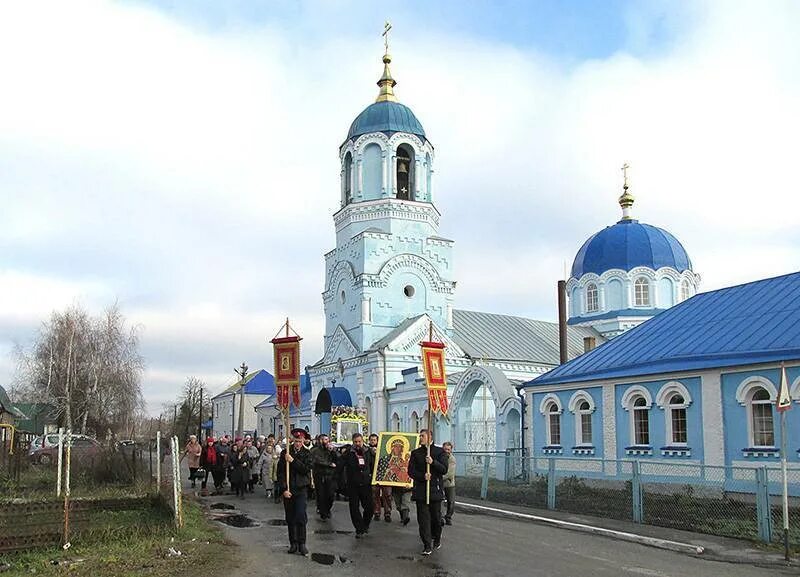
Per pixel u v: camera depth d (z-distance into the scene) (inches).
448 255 2022.6
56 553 518.6
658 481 921.5
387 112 2026.3
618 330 2187.5
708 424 889.5
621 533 645.3
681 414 939.3
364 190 2004.2
